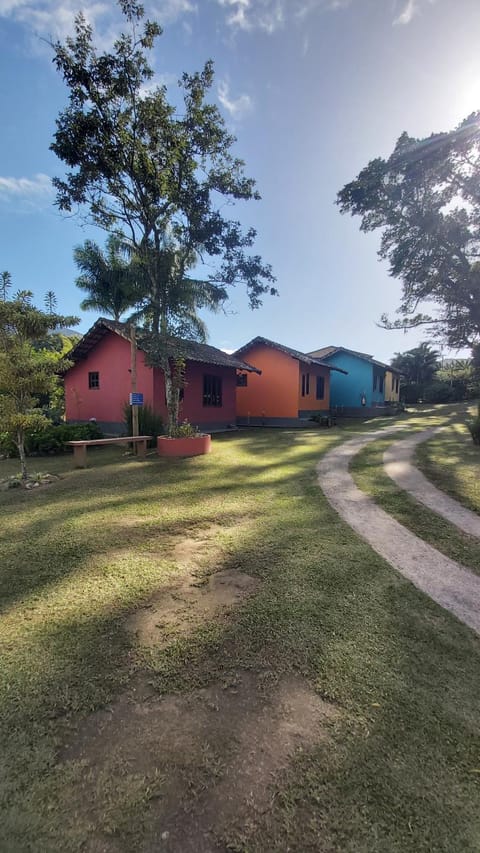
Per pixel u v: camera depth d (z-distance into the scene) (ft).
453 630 7.86
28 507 16.16
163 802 4.49
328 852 3.99
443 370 100.37
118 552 11.53
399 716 5.71
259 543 12.16
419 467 23.49
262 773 4.82
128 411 34.12
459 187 41.34
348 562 10.85
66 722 5.60
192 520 14.29
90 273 61.46
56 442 31.53
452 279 44.34
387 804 4.45
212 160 31.30
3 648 7.22
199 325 49.29
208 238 31.71
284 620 8.11
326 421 56.18
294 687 6.28
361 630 7.82
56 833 4.19
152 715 5.72
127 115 27.37
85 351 45.42
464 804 4.44
